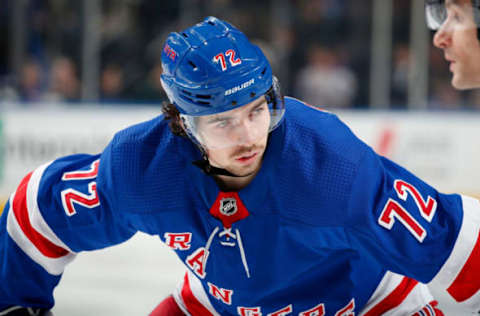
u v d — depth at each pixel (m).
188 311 7.19
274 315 6.41
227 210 5.70
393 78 23.94
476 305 5.73
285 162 5.47
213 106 5.18
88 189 6.11
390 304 6.57
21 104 22.73
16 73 23.34
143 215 5.90
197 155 5.66
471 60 6.00
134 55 23.72
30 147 22.09
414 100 23.88
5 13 23.05
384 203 5.42
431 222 5.48
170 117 5.65
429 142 23.00
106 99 23.66
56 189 6.26
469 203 5.67
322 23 24.05
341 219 5.42
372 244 5.52
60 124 22.22
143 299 13.50
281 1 23.98
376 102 24.12
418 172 23.05
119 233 6.29
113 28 23.52
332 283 6.18
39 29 23.22
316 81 24.16
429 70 23.78
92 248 6.48
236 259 5.91
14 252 6.46
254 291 6.12
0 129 22.03
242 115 5.23
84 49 23.44
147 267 15.95
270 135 5.52
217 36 5.30
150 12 23.64
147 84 23.77
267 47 24.08
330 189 5.39
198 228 5.89
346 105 24.30
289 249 5.79
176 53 5.38
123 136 5.96
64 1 23.20
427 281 5.67
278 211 5.59
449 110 23.84
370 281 6.43
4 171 22.05
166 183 5.76
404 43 23.78
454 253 5.49
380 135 23.09
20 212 6.38
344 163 5.39
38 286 6.61
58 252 6.51
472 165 23.03
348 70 24.16
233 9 23.95
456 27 5.97
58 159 6.63
